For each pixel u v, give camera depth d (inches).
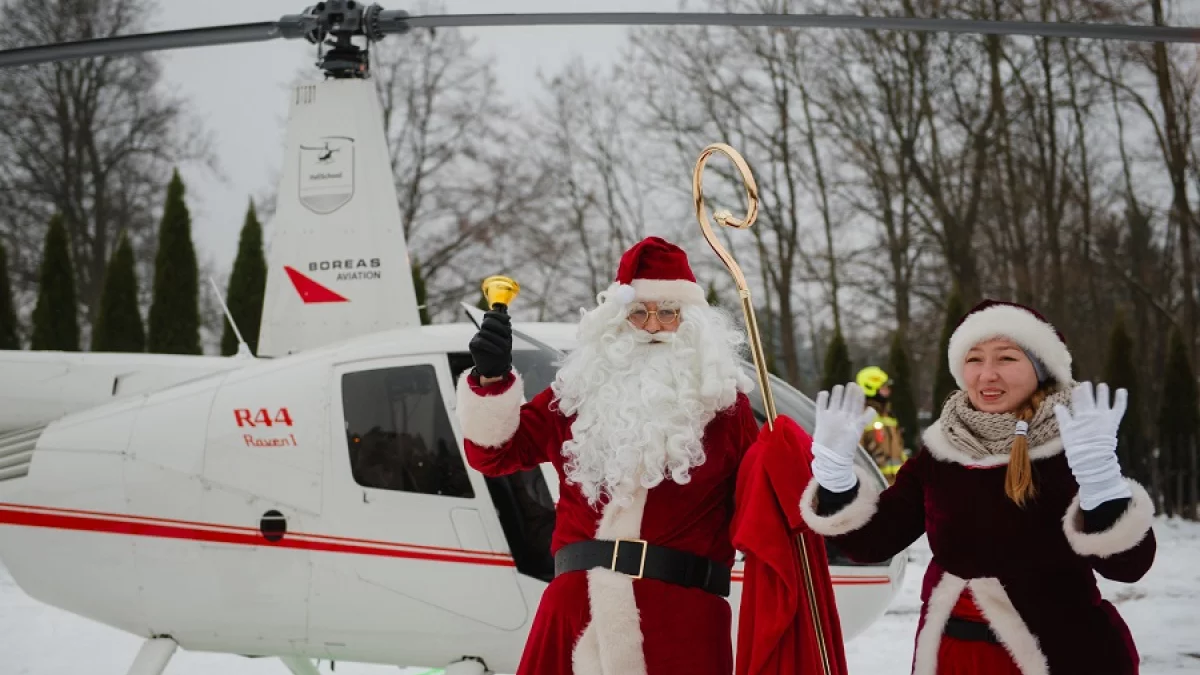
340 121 246.7
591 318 137.4
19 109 1085.8
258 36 256.1
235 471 194.4
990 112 920.3
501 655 188.5
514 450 137.1
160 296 659.4
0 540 204.8
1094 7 888.3
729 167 1047.6
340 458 192.1
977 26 230.5
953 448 120.2
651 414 131.9
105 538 199.0
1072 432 109.1
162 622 198.8
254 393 198.4
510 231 1074.7
